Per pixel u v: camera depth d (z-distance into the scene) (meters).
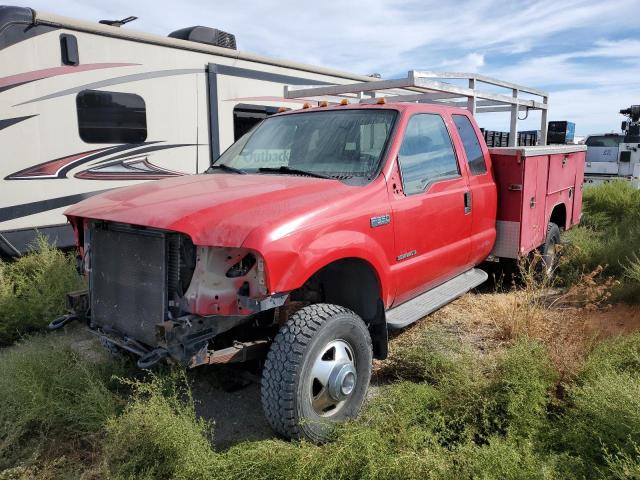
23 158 6.16
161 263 3.24
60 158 6.48
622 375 3.47
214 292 3.09
